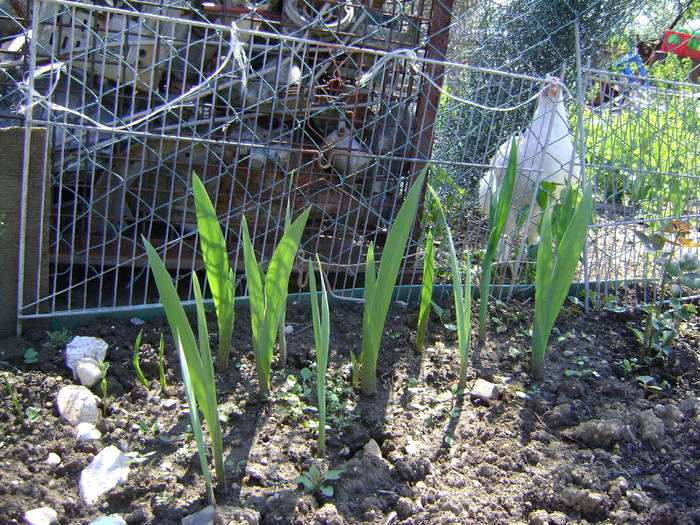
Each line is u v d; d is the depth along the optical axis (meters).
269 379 0.99
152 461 0.83
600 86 1.46
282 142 1.13
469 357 1.14
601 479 0.85
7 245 1.02
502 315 1.29
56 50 1.11
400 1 1.25
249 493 0.79
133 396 0.96
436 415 0.97
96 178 1.19
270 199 1.13
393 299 1.30
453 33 1.92
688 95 1.51
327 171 1.26
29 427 0.86
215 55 1.20
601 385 1.08
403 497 0.80
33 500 0.75
